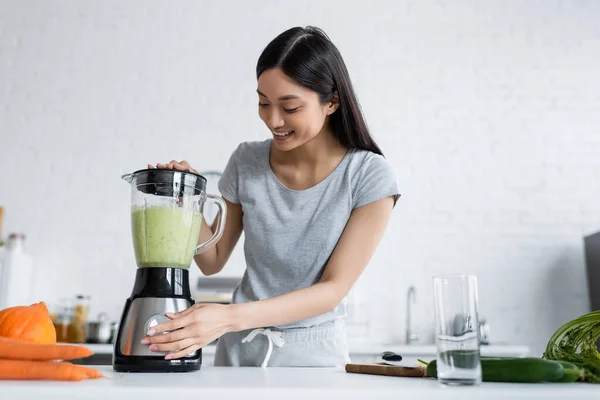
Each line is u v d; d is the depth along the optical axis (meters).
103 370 0.97
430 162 3.35
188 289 1.01
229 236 1.46
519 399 0.64
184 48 3.43
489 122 3.40
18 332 0.82
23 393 0.65
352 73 3.42
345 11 3.48
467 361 0.70
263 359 1.29
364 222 1.27
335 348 1.31
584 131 3.42
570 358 0.85
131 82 3.38
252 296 1.37
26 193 3.23
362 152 1.36
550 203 3.33
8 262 2.93
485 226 3.29
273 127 1.20
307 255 1.33
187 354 0.92
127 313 0.96
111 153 3.30
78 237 3.21
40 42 3.39
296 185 1.38
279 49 1.17
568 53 3.49
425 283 3.22
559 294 3.22
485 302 3.21
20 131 3.29
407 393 0.65
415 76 3.44
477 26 3.50
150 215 0.98
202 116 3.37
